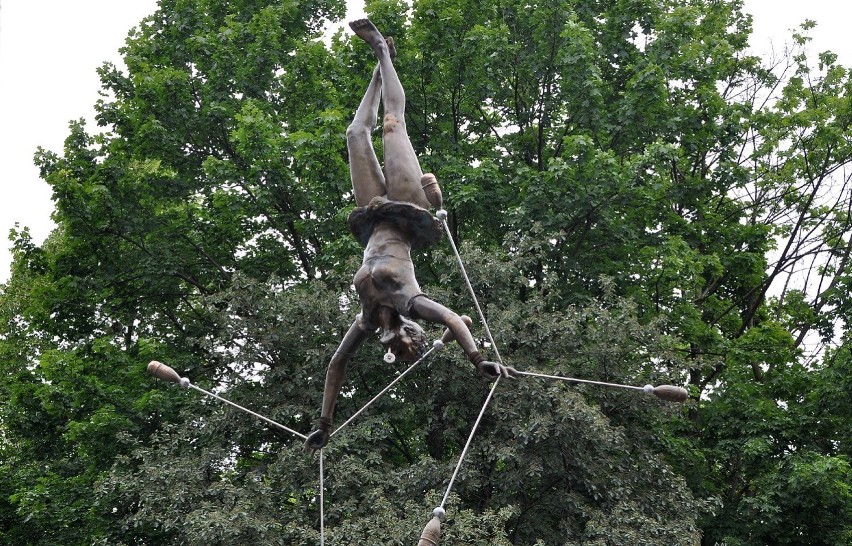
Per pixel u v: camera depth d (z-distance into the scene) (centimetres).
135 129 2452
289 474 1858
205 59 2538
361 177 957
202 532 1711
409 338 910
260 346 2034
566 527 1869
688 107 2517
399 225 934
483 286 2047
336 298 2055
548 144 2491
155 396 2120
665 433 2139
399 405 2017
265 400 2005
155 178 2411
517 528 1894
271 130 2256
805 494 2141
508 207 2233
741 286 2845
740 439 2266
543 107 2395
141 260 2348
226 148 2455
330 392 984
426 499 1716
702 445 2372
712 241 2709
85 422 2103
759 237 2697
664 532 1802
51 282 2445
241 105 2453
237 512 1725
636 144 2452
